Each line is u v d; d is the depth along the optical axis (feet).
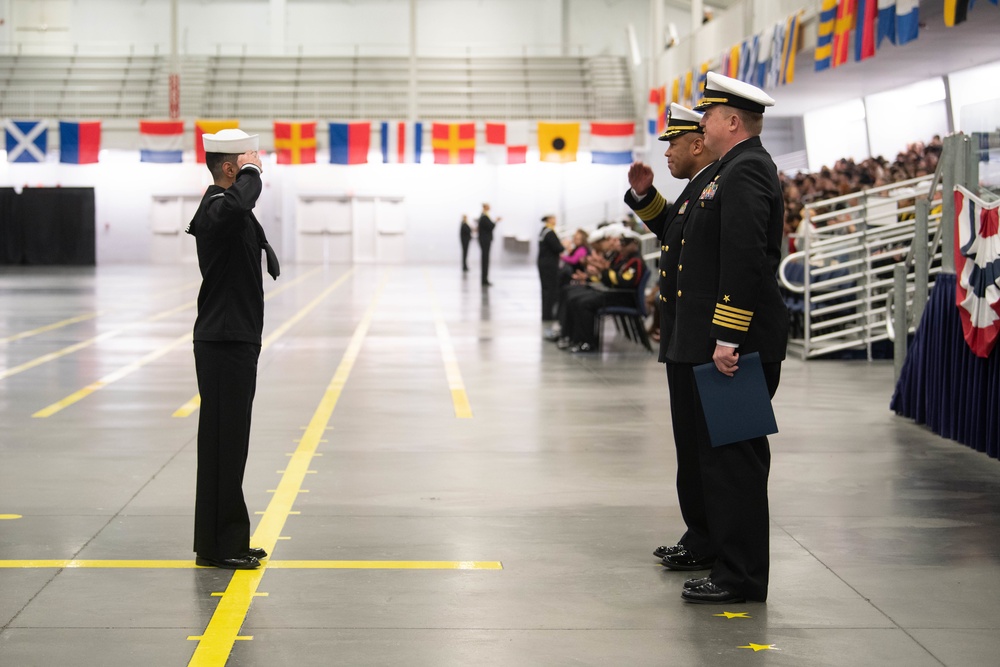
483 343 51.37
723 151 16.10
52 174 133.80
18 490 22.39
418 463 25.35
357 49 140.36
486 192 136.15
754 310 15.66
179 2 139.95
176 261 135.44
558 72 134.82
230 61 135.23
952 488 22.97
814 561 17.81
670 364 17.10
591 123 107.04
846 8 51.44
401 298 79.51
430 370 41.91
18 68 134.82
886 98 79.71
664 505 21.49
